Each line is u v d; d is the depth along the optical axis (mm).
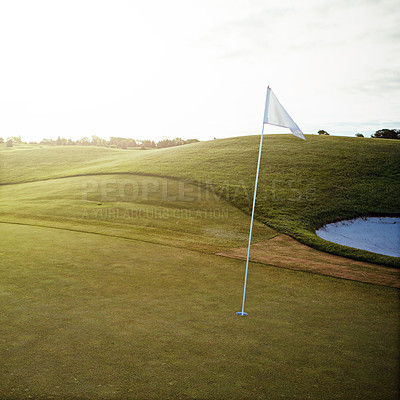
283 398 3752
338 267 10898
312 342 5219
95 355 4555
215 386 3938
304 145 39562
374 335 5555
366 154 34219
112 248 11688
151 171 34438
